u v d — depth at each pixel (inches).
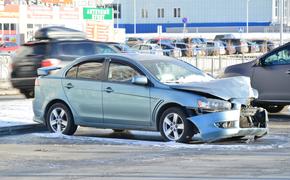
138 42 3639.3
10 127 799.7
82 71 748.0
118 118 713.6
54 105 768.3
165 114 675.4
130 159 582.6
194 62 2071.9
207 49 2903.5
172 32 6535.4
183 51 2763.3
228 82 681.6
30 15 3393.2
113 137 761.6
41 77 788.0
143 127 696.4
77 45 1149.1
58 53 1122.7
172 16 6584.6
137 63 704.4
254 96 692.7
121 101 706.2
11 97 1272.1
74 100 747.4
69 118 754.8
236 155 598.5
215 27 6422.2
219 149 637.3
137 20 6668.3
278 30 6161.4
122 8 6638.8
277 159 572.4
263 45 3752.5
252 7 6284.5
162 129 680.4
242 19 6318.9
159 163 557.3
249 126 677.9
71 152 633.6
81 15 3378.4
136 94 693.9
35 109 790.5
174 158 582.9
